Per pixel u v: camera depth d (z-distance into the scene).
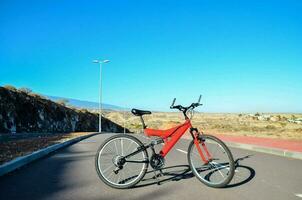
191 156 6.26
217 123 59.66
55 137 22.31
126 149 6.07
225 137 22.00
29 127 37.03
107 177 6.52
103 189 5.93
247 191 5.83
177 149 13.65
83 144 17.34
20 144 14.90
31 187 6.12
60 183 6.46
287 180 6.95
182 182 6.46
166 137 6.13
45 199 5.28
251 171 8.00
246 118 81.31
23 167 8.53
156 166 6.09
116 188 5.98
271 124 48.72
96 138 24.20
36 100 43.09
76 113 59.19
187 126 6.20
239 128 37.84
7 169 7.61
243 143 15.90
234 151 13.55
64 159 10.27
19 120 35.16
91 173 7.55
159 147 13.70
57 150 13.52
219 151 5.89
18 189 5.96
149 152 11.94
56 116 48.03
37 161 9.78
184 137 24.95
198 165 6.23
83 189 5.94
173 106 6.13
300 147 13.88
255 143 16.17
